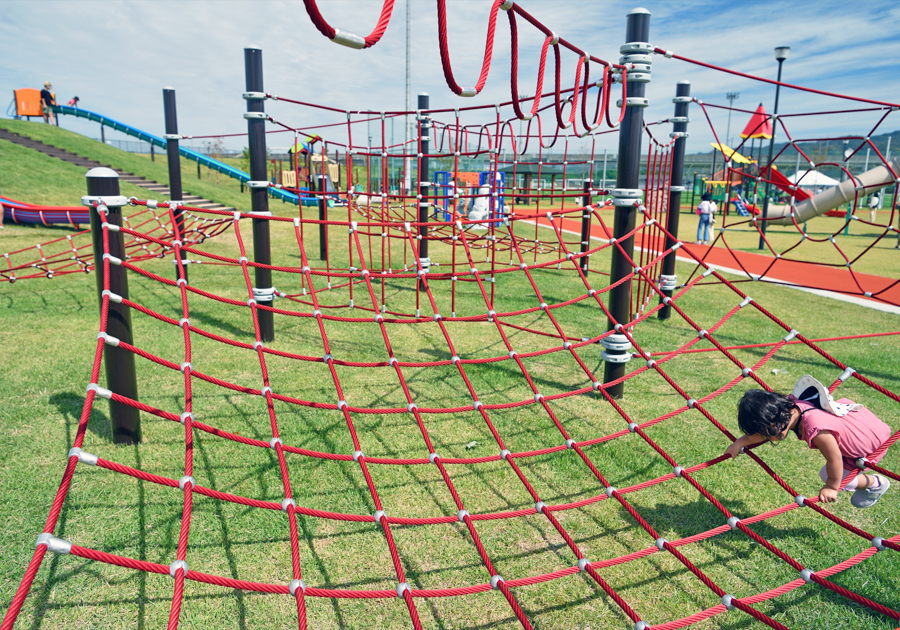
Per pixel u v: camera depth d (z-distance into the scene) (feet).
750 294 30.86
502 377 17.46
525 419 14.35
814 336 22.63
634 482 11.48
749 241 61.77
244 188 103.09
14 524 9.45
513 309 26.25
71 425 12.98
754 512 10.55
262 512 10.15
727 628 7.80
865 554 7.83
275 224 61.00
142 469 11.27
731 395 16.21
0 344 18.43
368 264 37.50
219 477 11.16
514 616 8.00
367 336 21.52
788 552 9.45
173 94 29.58
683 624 6.72
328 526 9.87
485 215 68.44
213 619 7.72
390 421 14.07
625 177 14.48
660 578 8.81
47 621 7.56
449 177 65.31
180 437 12.69
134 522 9.67
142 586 8.31
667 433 13.73
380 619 7.87
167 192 74.28
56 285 27.71
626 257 13.74
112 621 7.63
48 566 8.59
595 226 74.18
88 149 85.05
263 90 18.38
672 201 23.39
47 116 105.29
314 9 4.35
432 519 7.98
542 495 11.00
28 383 15.24
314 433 13.15
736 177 79.87
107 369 11.76
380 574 8.72
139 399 14.65
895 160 47.60
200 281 29.94
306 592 6.29
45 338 19.22
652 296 28.43
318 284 30.73
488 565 7.27
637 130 14.24
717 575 8.88
